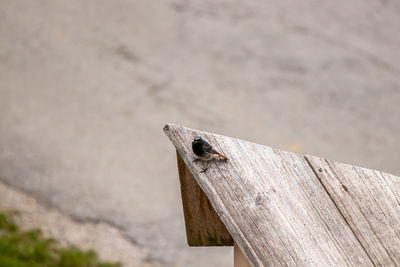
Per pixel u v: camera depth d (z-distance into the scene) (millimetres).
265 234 3730
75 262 9805
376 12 20719
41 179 12617
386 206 4164
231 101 16047
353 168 4367
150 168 13602
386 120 15641
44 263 9602
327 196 4109
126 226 11531
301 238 3785
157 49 18266
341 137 14922
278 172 4113
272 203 3902
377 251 3902
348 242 3895
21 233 10477
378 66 17766
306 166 4254
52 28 19125
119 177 13109
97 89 16391
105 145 14219
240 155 4109
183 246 11195
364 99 16406
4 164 12969
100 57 17797
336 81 17062
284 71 17406
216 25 19547
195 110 15625
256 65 17625
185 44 18484
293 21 19859
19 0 20719
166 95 16203
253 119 15359
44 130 14508
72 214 11609
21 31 18875
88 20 19609
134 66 17469
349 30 19562
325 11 20625
